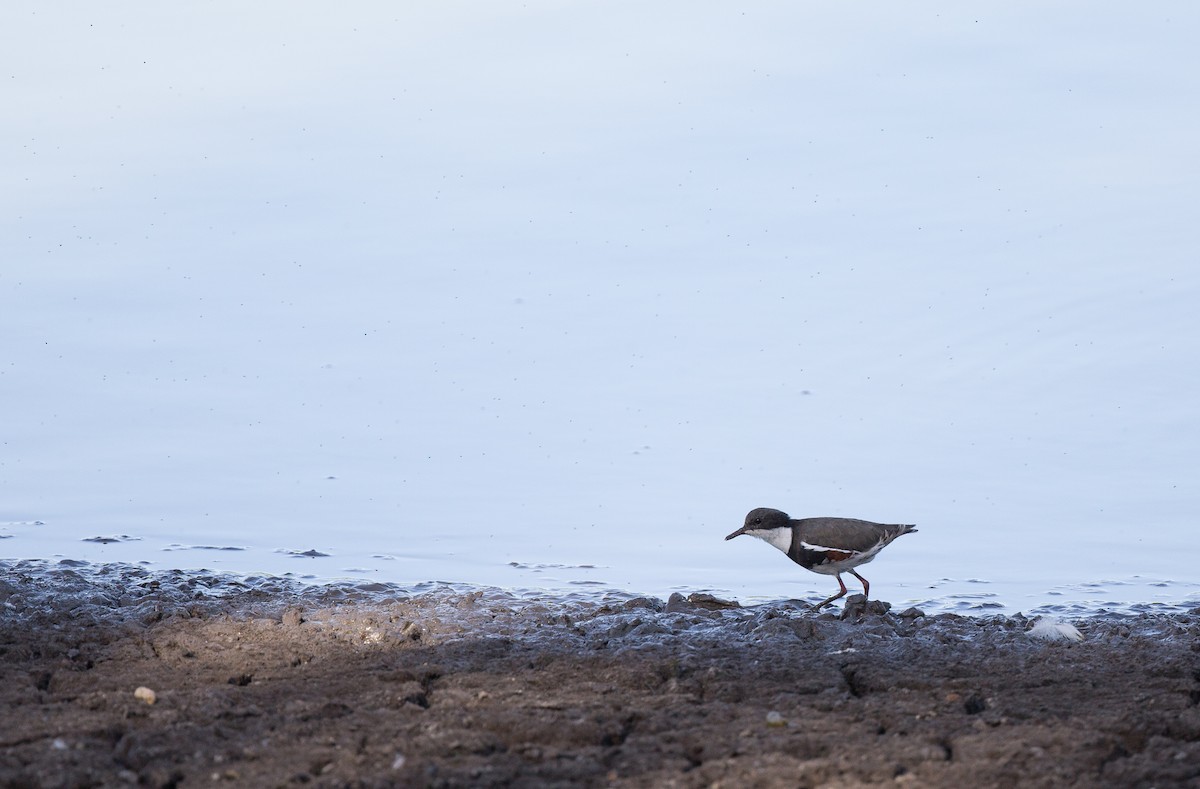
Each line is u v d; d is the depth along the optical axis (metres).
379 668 14.04
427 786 10.50
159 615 16.20
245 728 11.92
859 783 10.62
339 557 20.52
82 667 14.11
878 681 13.52
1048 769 10.79
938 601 18.41
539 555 20.81
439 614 16.84
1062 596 18.56
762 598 18.77
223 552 20.67
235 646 14.87
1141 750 11.58
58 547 20.78
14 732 11.58
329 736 11.61
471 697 12.88
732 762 10.98
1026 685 13.34
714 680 13.45
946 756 11.14
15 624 15.71
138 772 10.90
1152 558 20.41
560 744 11.67
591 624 16.38
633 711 12.32
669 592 19.02
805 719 12.12
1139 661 14.28
